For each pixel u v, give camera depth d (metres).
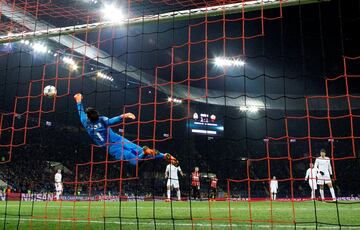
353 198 28.97
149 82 35.19
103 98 35.34
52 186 27.67
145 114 38.66
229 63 33.22
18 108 30.84
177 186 18.11
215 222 7.59
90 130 8.45
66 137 32.91
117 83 34.91
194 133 40.09
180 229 6.56
